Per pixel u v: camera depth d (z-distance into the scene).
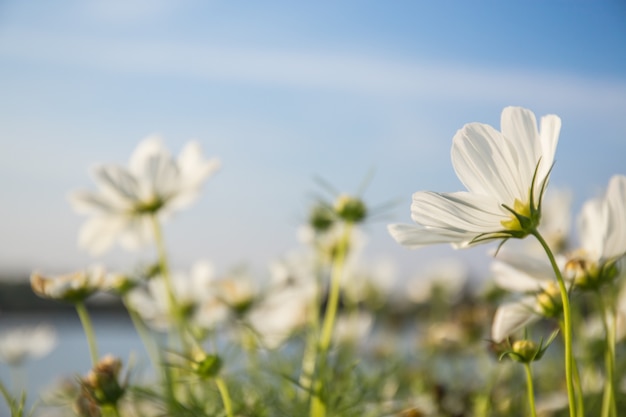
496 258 0.37
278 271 0.62
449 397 0.55
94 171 0.53
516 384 0.58
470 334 0.65
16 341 0.68
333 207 0.50
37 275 0.45
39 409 0.53
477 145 0.30
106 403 0.40
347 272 0.64
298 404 0.48
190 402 0.46
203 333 0.54
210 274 0.62
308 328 0.60
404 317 0.89
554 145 0.29
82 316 0.45
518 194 0.30
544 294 0.35
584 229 0.37
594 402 0.48
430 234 0.31
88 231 0.56
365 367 0.61
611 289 0.35
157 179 0.53
